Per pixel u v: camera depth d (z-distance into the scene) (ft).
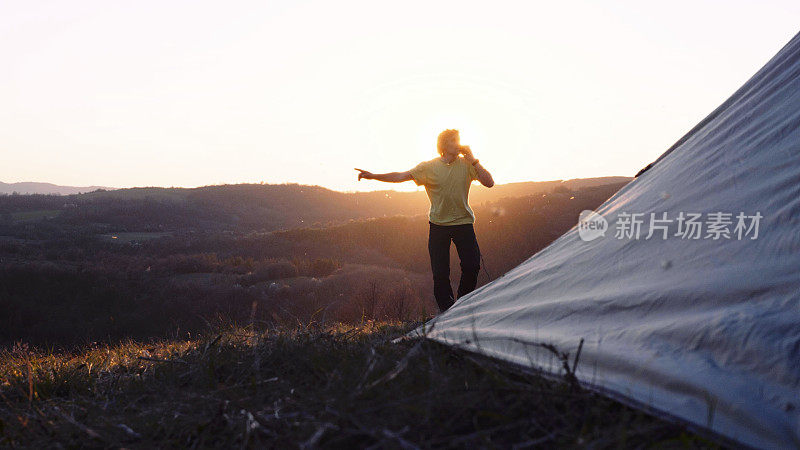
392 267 178.29
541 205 172.65
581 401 5.92
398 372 6.89
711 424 5.12
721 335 6.21
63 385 10.03
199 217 388.57
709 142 10.46
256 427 5.67
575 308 8.44
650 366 6.15
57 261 195.83
